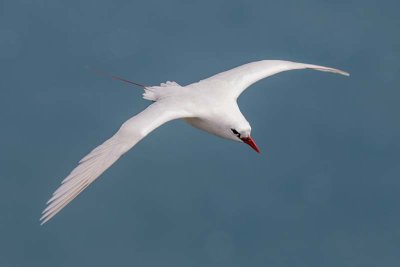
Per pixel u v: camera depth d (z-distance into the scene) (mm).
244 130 14156
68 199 12039
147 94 14641
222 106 14281
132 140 12836
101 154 12594
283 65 15430
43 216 11844
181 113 13781
